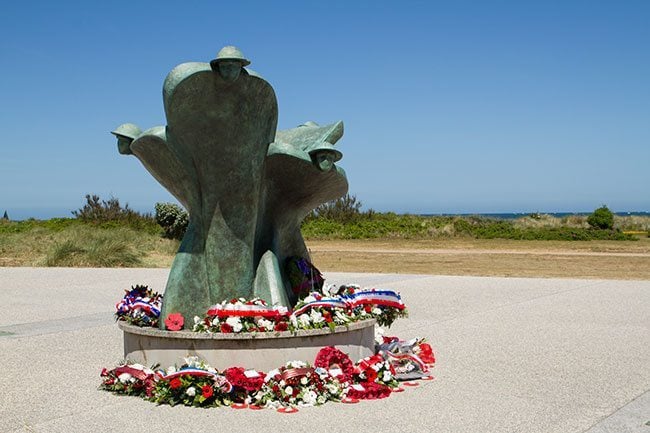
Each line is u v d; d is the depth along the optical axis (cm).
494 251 2920
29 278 1767
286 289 738
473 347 875
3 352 844
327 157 666
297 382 598
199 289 665
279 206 719
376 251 2894
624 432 526
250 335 605
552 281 1706
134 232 2845
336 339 650
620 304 1294
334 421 547
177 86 579
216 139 618
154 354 640
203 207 663
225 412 570
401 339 916
